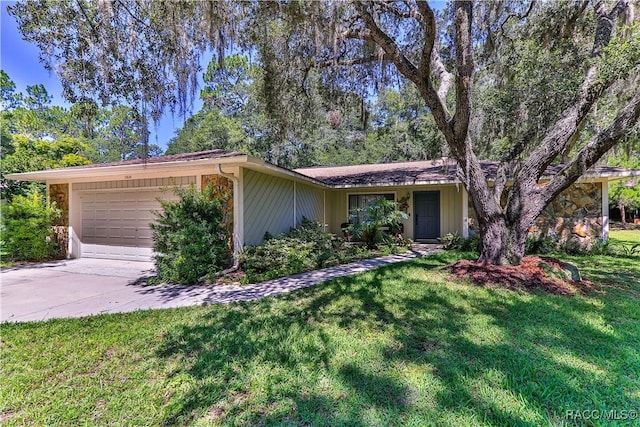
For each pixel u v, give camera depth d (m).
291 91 7.46
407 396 2.16
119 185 8.05
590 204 8.48
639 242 9.79
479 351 2.76
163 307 4.23
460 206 10.42
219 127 21.09
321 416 1.98
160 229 5.92
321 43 5.32
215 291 5.06
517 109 6.74
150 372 2.54
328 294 4.61
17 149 13.60
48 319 3.80
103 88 4.59
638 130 4.82
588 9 6.24
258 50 6.37
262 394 2.22
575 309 3.79
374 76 7.01
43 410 2.10
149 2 4.33
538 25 6.70
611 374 2.38
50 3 4.08
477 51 7.11
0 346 3.05
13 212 8.11
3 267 7.52
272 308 4.06
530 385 2.25
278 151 16.98
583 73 5.91
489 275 5.08
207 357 2.76
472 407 2.04
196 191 6.29
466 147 5.41
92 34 4.21
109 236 8.23
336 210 12.63
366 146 22.80
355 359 2.66
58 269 7.23
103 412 2.07
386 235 10.19
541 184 8.53
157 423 1.96
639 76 4.80
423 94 5.28
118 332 3.35
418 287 4.79
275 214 8.16
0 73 14.72
